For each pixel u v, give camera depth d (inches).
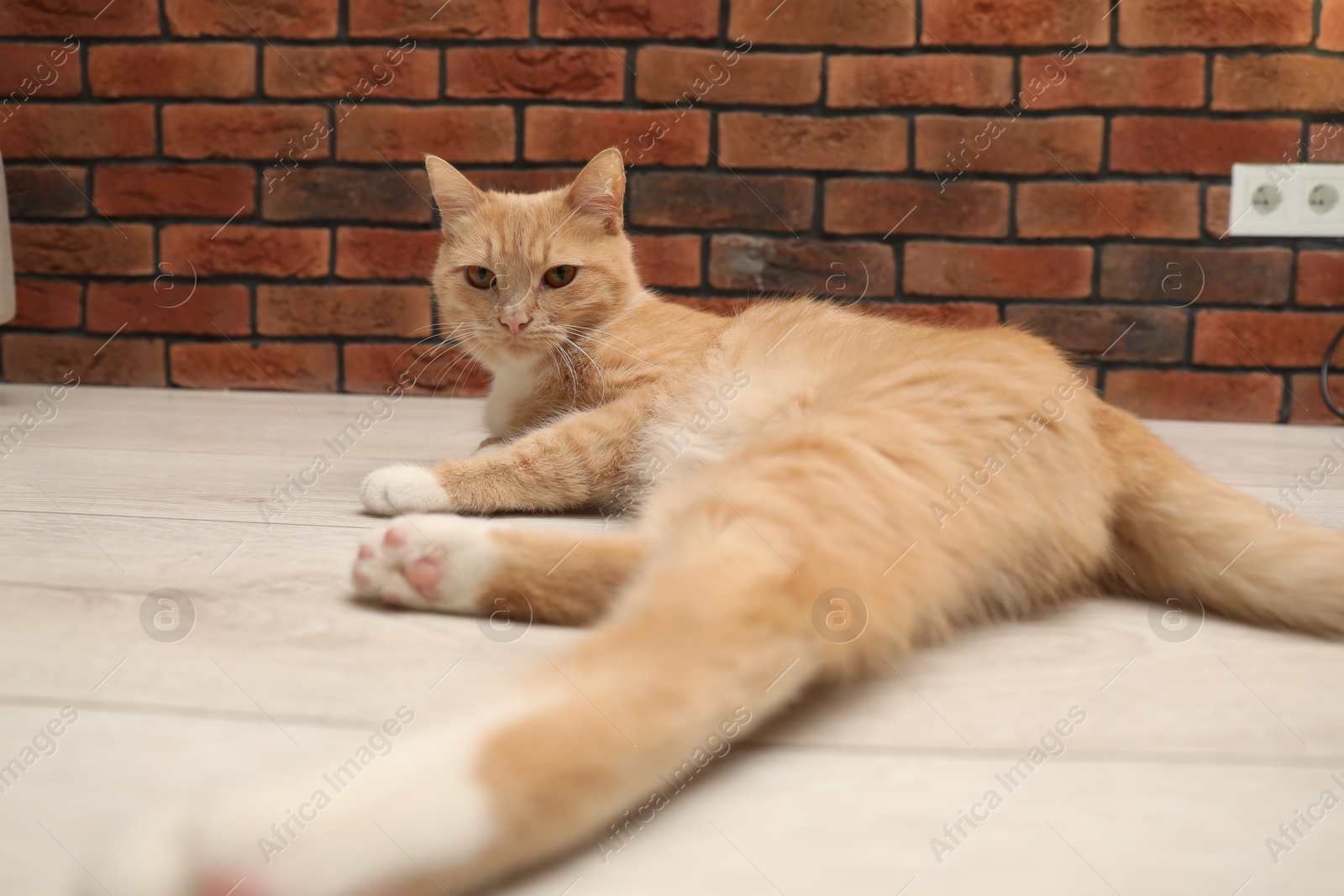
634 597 26.4
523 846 18.6
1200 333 98.8
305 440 75.1
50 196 102.8
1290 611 35.0
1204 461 73.3
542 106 99.3
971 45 97.2
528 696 20.9
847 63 97.8
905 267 100.3
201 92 100.6
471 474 50.6
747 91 98.5
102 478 58.9
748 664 22.7
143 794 22.0
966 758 25.0
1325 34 94.8
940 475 31.6
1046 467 35.3
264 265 103.0
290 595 36.7
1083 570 37.2
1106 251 98.7
